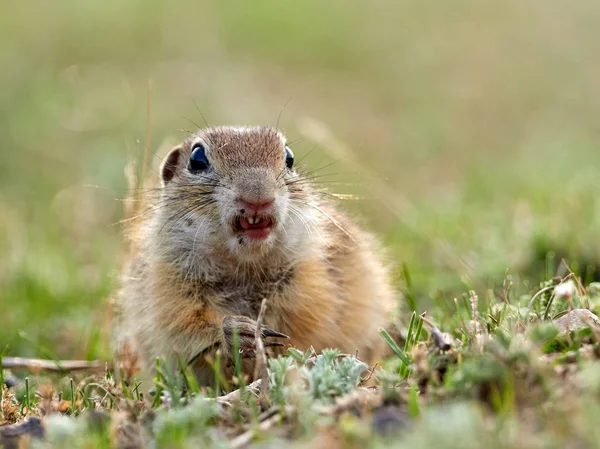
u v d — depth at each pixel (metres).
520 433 6.04
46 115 24.55
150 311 9.94
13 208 18.88
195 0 36.06
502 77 28.56
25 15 35.94
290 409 6.83
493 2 36.03
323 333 9.76
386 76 29.64
